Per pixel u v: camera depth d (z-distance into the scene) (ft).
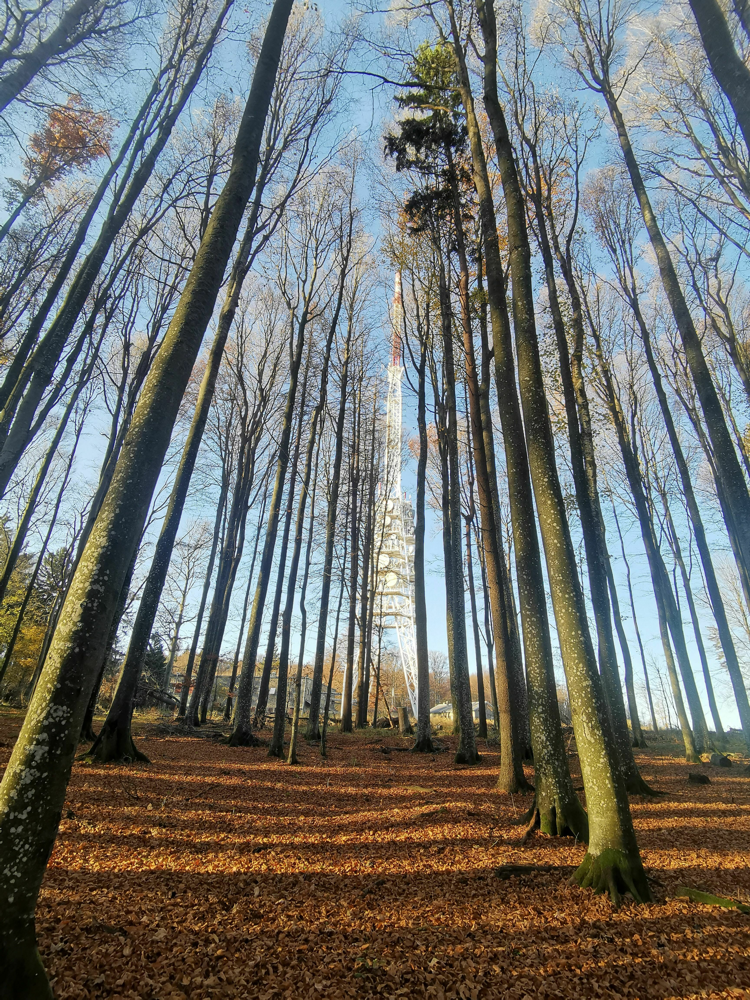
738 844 24.07
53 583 108.47
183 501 43.11
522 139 41.37
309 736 63.82
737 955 13.71
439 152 44.75
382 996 12.28
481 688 73.41
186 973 12.71
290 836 24.04
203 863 19.92
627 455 57.31
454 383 54.29
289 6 20.97
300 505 50.85
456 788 35.12
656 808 31.63
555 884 18.47
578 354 43.65
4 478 29.19
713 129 37.70
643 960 13.66
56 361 31.89
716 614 57.98
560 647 20.75
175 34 39.58
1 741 36.24
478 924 15.84
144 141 38.27
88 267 33.83
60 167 43.01
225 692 131.23
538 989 12.63
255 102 18.58
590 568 38.29
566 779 24.68
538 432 23.81
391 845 23.38
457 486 56.29
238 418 93.15
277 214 52.80
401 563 111.96
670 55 39.09
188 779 32.27
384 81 30.83
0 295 53.47
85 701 10.39
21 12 26.81
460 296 50.24
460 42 37.24
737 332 58.08
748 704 55.31
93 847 19.99
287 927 15.37
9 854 9.08
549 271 40.01
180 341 14.10
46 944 13.08
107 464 51.01
